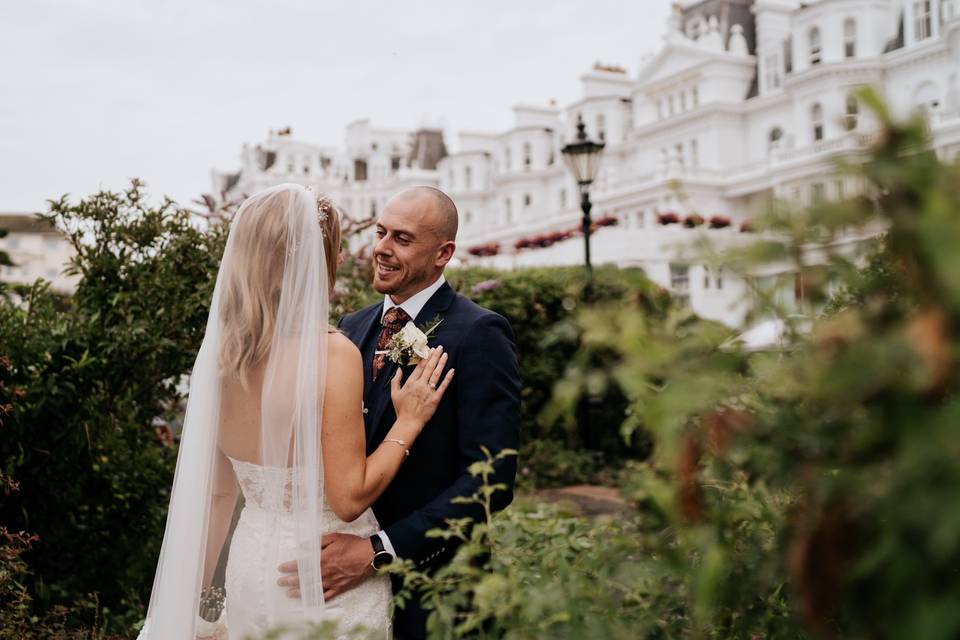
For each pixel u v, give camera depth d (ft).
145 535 13.84
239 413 7.68
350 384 7.59
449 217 9.34
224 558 8.04
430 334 8.99
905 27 87.71
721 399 3.26
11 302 13.01
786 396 3.16
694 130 107.34
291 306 7.45
